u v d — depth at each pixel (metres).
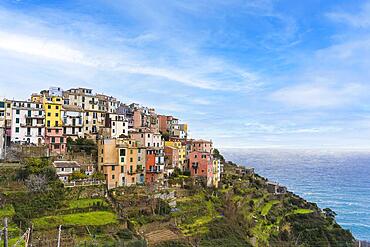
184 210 86.19
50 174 77.75
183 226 80.12
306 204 138.88
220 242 78.00
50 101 105.31
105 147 90.31
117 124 115.44
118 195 82.88
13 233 58.50
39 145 95.38
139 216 77.00
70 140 104.94
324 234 114.88
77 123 109.38
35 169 75.81
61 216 69.00
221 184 119.12
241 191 119.69
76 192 76.94
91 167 90.38
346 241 116.50
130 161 93.88
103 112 121.81
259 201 121.19
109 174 88.94
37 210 67.81
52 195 72.38
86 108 119.75
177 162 117.62
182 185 100.56
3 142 86.75
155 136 112.06
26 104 100.88
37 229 61.84
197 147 134.38
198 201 93.50
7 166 78.00
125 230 68.94
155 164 99.50
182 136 157.62
